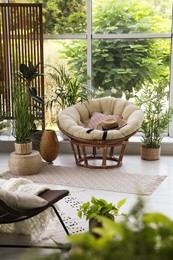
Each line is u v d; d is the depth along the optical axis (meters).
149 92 5.86
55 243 3.00
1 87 6.14
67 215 3.73
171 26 6.06
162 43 6.13
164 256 1.04
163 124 5.64
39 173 5.04
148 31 6.14
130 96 6.35
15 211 2.71
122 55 6.25
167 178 4.81
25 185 3.28
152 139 5.62
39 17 5.93
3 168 5.27
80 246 1.11
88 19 6.11
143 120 5.39
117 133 5.01
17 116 4.95
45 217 3.27
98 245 1.09
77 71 6.33
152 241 1.09
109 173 5.02
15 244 3.19
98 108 5.78
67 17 6.16
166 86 6.13
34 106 5.84
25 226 3.31
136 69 6.26
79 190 4.41
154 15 6.08
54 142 5.40
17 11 5.91
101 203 2.64
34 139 5.59
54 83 6.22
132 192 4.32
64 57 6.28
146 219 1.14
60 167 5.29
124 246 1.07
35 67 5.71
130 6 6.10
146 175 4.92
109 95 6.40
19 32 5.98
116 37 6.16
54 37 6.20
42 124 6.09
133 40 6.18
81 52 6.27
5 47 6.04
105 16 6.16
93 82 6.39
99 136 4.99
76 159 5.39
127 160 5.65
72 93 5.86
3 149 6.15
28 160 4.93
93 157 5.77
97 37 6.18
